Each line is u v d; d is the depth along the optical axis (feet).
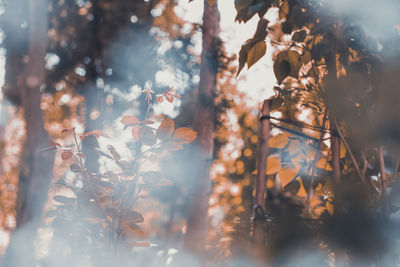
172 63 25.61
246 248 5.51
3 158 31.19
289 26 5.23
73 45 28.09
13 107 33.17
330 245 4.50
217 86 16.43
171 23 25.12
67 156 5.91
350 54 5.33
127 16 26.27
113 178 5.98
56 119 30.19
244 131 22.18
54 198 6.06
